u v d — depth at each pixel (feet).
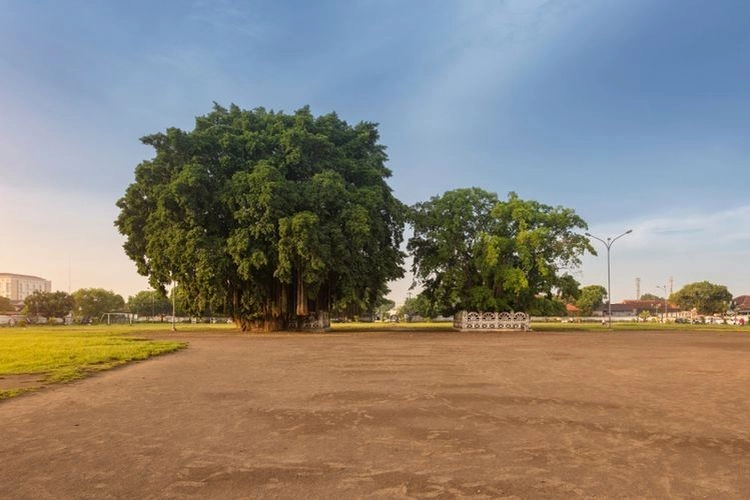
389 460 19.16
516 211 142.41
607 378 41.04
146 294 438.81
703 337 106.93
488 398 31.78
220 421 25.59
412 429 23.89
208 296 119.85
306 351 68.23
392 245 144.87
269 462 18.95
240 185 114.93
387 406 29.27
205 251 111.24
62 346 72.49
